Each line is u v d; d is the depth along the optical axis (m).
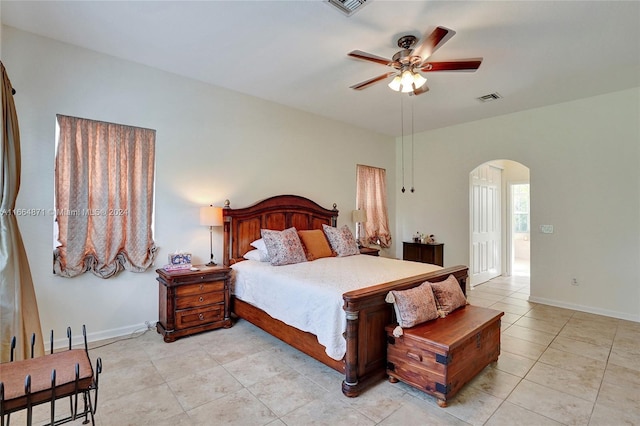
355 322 2.25
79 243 3.01
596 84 3.76
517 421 1.96
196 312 3.31
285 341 2.92
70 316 3.01
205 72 3.55
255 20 2.55
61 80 2.95
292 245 3.78
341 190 5.45
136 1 2.33
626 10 2.37
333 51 3.04
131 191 3.32
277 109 4.54
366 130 5.88
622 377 2.48
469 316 2.61
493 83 3.73
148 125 3.44
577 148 4.28
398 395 2.25
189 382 2.40
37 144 2.84
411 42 2.79
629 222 3.91
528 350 2.99
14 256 2.22
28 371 1.51
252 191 4.27
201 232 3.83
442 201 5.77
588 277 4.20
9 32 2.71
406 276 3.00
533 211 4.66
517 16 2.45
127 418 1.97
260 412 2.05
